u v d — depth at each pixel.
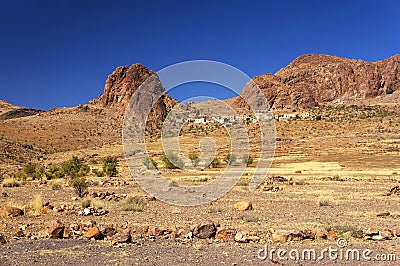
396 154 66.62
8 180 35.31
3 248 10.53
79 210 17.03
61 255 9.83
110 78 191.75
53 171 49.31
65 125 144.38
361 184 31.41
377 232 11.79
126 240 11.13
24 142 118.31
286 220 14.99
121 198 22.77
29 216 15.98
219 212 17.14
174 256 9.73
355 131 110.38
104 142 123.75
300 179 36.56
